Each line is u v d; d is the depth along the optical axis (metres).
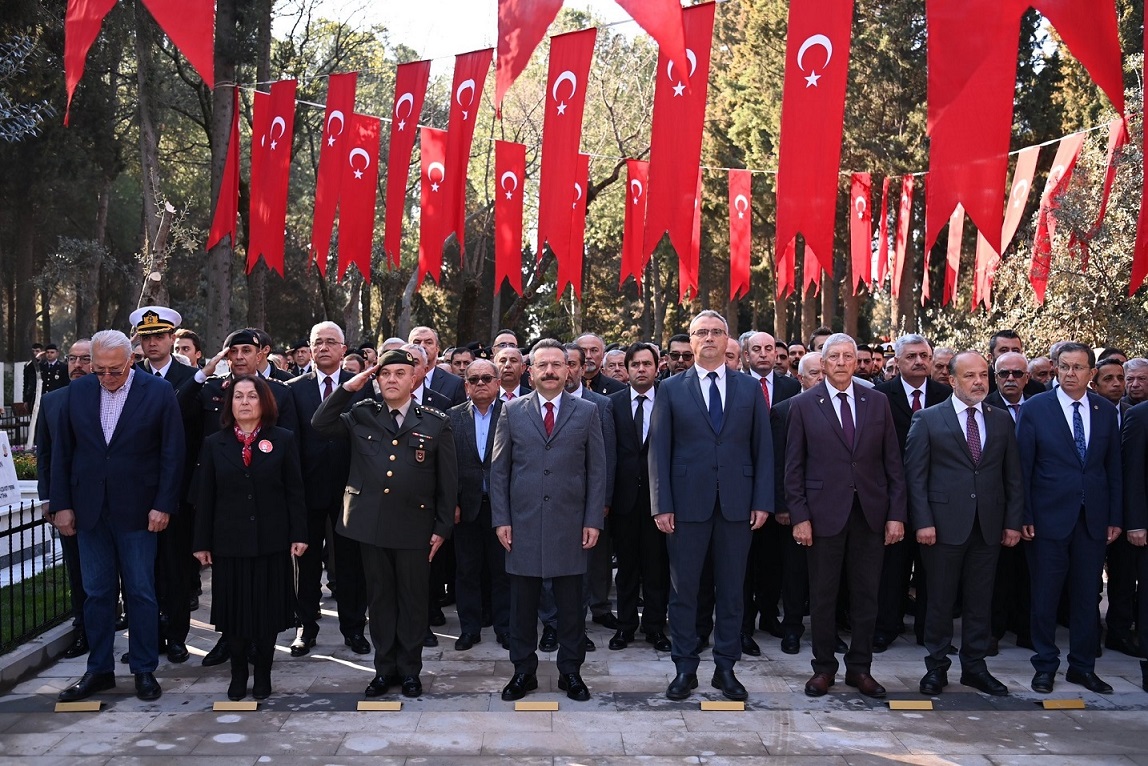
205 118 21.66
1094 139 14.99
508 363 7.13
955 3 6.32
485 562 7.60
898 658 6.75
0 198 28.84
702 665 6.59
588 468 5.88
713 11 7.87
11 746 5.02
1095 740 5.13
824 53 6.80
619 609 7.10
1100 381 7.35
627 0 6.55
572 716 5.50
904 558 7.00
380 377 5.89
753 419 5.95
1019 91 23.38
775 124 27.58
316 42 25.97
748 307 42.88
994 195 6.27
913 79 24.34
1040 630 6.01
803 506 5.91
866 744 5.06
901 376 7.40
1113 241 13.80
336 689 5.97
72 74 7.38
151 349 6.88
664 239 35.22
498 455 5.92
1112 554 7.02
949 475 5.91
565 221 9.71
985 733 5.23
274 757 4.88
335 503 6.79
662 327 42.62
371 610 5.90
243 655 5.71
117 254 39.50
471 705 5.68
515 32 7.21
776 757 4.89
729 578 5.84
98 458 5.73
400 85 10.72
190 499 6.11
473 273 27.77
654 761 4.83
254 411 5.62
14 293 39.84
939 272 26.88
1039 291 13.74
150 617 5.82
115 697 5.79
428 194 11.41
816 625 5.94
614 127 27.55
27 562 9.14
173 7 6.96
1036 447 6.09
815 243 6.83
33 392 23.25
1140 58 16.03
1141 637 6.03
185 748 4.99
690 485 5.86
